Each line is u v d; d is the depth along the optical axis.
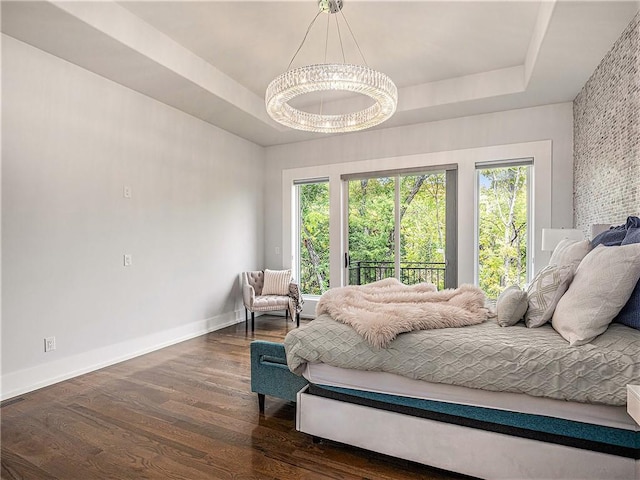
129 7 2.79
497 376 1.64
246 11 2.83
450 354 1.75
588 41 2.76
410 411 1.88
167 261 4.10
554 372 1.55
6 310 2.71
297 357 2.09
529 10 2.80
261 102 4.58
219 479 1.77
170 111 4.14
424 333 1.90
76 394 2.75
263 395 2.46
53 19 2.50
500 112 4.25
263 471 1.84
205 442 2.10
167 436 2.16
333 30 3.09
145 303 3.83
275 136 5.24
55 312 3.01
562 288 1.93
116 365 3.40
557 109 4.00
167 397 2.70
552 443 1.60
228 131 5.02
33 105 2.86
